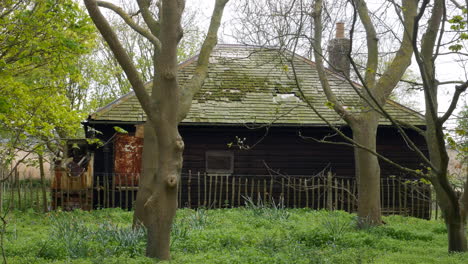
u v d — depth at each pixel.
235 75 22.39
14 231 12.78
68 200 18.06
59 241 10.87
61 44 14.66
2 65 14.25
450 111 8.44
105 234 11.30
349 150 21.03
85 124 19.45
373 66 14.26
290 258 9.84
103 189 18.56
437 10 10.50
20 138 14.57
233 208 18.62
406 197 20.50
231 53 23.88
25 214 16.64
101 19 9.20
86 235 11.50
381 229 13.75
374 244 11.92
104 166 19.72
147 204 9.81
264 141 20.61
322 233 12.31
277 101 21.14
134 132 19.91
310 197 20.62
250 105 20.78
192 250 10.84
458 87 8.18
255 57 23.64
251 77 22.34
